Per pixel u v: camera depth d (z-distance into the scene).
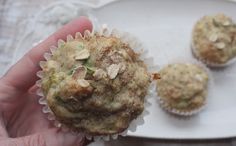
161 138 0.23
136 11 0.25
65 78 0.16
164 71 0.24
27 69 0.19
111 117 0.16
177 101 0.23
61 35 0.19
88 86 0.15
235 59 0.24
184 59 0.25
